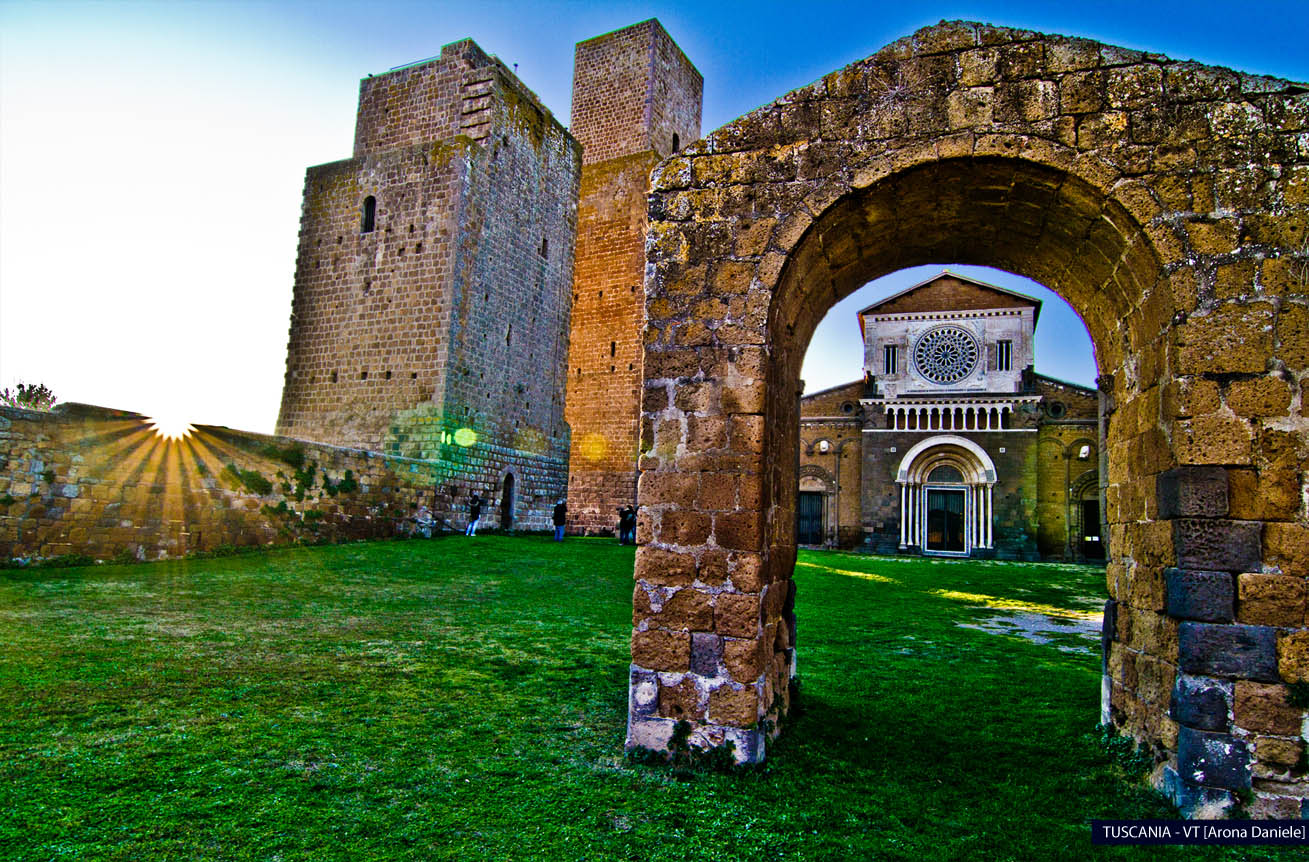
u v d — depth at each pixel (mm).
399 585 15008
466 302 27984
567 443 34750
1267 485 5355
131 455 16406
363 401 28172
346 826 4773
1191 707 5348
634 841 4758
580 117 41938
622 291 38344
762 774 5902
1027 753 6586
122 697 7023
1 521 14062
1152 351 6168
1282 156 5703
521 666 8930
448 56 30828
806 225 6523
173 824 4680
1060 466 39562
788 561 7695
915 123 6438
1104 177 5973
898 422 41812
